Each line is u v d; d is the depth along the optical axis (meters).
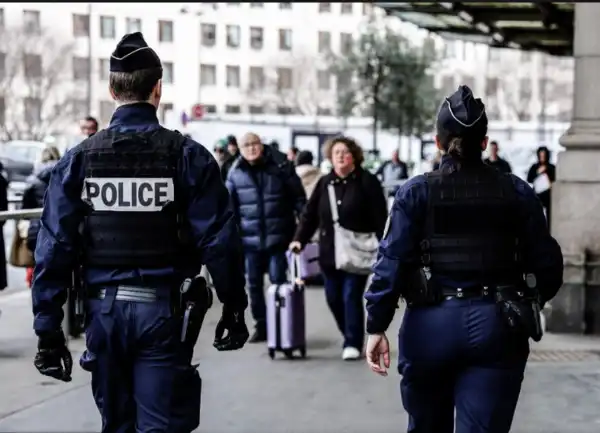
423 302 3.67
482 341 3.59
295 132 34.62
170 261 3.60
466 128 3.72
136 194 3.57
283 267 8.81
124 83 3.66
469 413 3.63
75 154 3.64
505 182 3.71
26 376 7.09
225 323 3.67
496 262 3.65
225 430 5.68
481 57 75.88
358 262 7.71
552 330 8.86
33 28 54.66
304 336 7.96
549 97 79.38
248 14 70.50
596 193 8.73
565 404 6.25
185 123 34.09
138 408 3.59
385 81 31.34
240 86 70.25
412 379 3.77
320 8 71.81
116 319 3.56
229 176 8.84
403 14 14.47
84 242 3.64
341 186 7.82
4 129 53.38
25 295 11.62
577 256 8.75
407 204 3.71
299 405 6.31
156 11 66.44
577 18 8.81
